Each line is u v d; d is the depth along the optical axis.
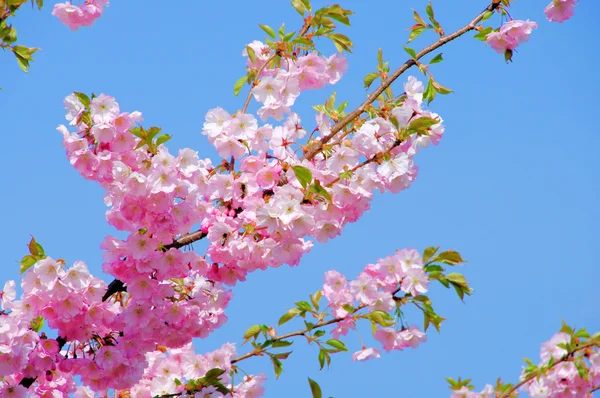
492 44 5.88
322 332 5.52
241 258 5.54
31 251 5.00
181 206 5.18
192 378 6.09
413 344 5.46
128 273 5.39
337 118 5.94
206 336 5.89
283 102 5.83
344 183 5.46
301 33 5.96
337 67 6.11
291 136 5.79
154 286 5.44
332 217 5.41
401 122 5.49
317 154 5.96
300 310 5.62
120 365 5.58
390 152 5.61
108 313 5.34
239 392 5.87
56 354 5.45
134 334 5.58
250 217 5.35
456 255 5.21
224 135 5.50
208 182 5.48
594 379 5.60
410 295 5.36
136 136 5.37
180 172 5.14
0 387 5.29
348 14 5.83
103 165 5.37
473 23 5.94
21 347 5.07
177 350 6.35
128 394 6.36
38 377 5.81
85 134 5.43
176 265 5.42
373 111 5.74
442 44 5.91
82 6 6.39
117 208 5.55
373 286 5.38
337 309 5.54
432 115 5.66
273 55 6.09
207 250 5.55
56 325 5.22
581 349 5.62
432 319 5.33
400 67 5.87
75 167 5.38
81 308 5.17
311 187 5.11
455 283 5.22
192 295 5.74
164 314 5.57
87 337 5.34
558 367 5.68
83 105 5.40
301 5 5.94
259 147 5.50
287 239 5.27
